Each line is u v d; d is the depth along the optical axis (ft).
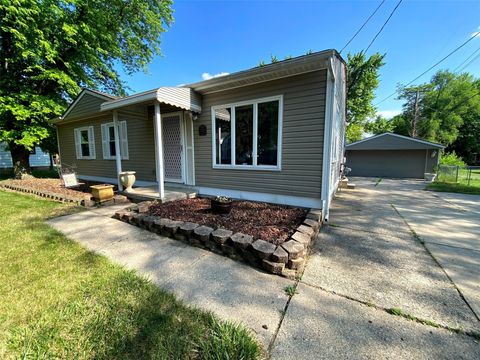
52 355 4.72
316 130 13.97
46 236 11.34
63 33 28.71
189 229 10.72
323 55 11.78
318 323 5.72
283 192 15.58
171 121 21.03
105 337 5.17
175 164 21.42
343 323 5.73
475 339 5.24
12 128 29.22
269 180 16.03
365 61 62.23
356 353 4.82
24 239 10.90
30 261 8.73
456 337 5.30
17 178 32.12
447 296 6.91
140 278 7.68
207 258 9.33
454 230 13.06
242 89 16.29
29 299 6.48
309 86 13.89
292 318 5.88
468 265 8.88
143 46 44.39
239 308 6.25
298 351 4.84
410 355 4.79
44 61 29.96
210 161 18.63
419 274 8.20
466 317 5.98
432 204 20.30
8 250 9.68
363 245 10.85
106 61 39.27
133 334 5.25
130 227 12.87
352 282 7.66
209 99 17.92
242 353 4.66
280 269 8.01
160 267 8.54
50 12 26.71
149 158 23.43
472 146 87.35
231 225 11.69
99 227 12.82
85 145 31.24
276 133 15.40
